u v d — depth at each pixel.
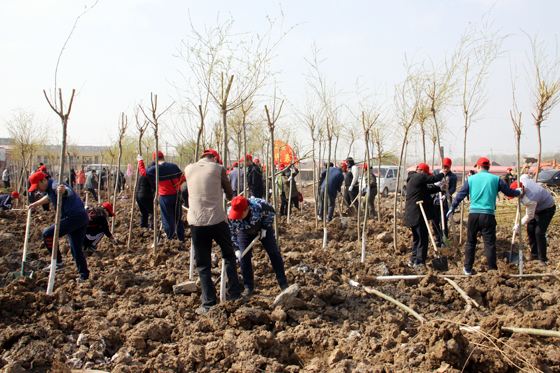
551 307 6.46
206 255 6.52
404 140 10.64
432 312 6.60
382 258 9.43
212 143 11.52
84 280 7.67
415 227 9.09
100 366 4.96
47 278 7.58
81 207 7.65
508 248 10.80
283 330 5.88
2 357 4.93
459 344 4.63
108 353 5.32
